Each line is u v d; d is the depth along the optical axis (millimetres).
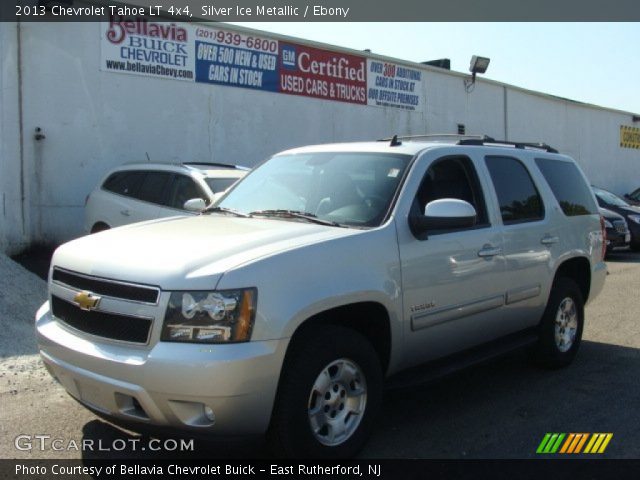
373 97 17438
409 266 4363
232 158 14234
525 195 5750
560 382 5781
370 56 17188
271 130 14953
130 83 12508
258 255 3672
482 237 5012
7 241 10859
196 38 13438
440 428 4680
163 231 4301
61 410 4898
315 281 3771
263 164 5625
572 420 4859
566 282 6129
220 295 3438
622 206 16516
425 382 4531
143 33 12625
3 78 10758
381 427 4691
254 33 14398
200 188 8898
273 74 14906
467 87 20609
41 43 11328
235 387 3375
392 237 4316
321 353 3764
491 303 5086
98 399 3670
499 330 5316
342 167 4977
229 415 3406
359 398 4066
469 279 4844
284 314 3562
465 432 4609
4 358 6016
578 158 26188
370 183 4707
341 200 4656
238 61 14203
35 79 11297
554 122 24703
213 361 3344
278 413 3629
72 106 11773
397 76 18125
